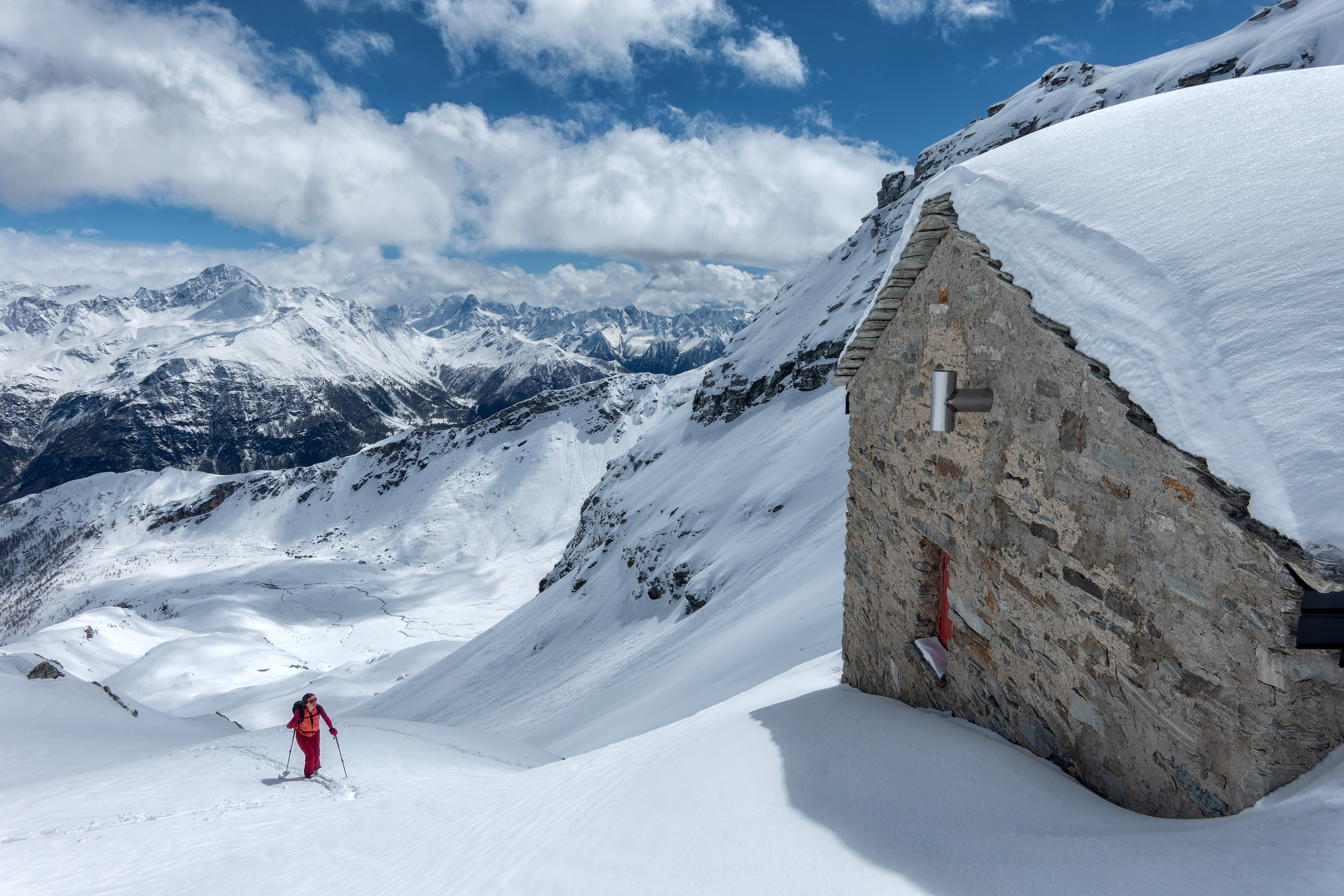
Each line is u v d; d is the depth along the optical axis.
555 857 4.75
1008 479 5.03
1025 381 4.73
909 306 6.90
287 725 12.20
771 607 30.52
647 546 59.12
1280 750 2.83
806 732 5.79
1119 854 2.94
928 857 3.33
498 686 53.41
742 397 81.38
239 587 179.12
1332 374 2.79
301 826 8.56
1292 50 62.25
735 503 54.34
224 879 6.77
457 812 7.91
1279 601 2.76
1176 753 3.41
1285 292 3.09
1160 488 3.45
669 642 38.47
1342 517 2.52
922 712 6.14
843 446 49.66
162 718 25.66
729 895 3.37
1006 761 4.41
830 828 3.85
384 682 87.12
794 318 88.94
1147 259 3.68
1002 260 4.88
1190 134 4.25
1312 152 3.57
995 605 5.29
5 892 6.79
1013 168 5.21
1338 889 2.18
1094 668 4.07
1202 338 3.23
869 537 8.16
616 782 6.23
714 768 5.33
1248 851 2.57
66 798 11.00
